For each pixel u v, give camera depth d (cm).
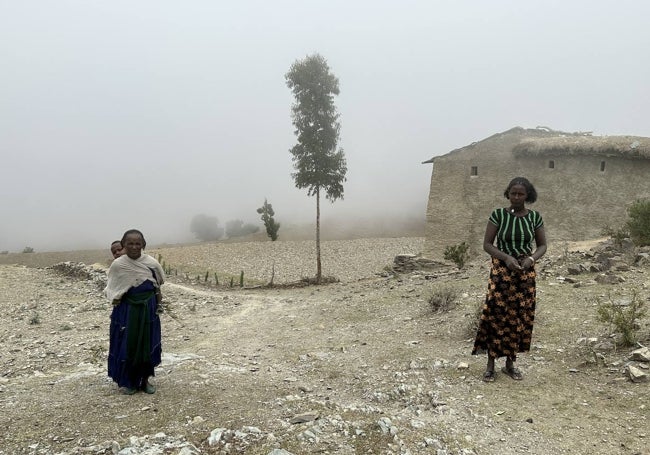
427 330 912
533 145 2141
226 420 485
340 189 2731
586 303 884
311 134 2697
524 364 661
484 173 2289
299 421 484
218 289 2353
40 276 2336
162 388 601
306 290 2133
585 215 2009
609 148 1919
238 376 684
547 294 981
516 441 455
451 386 607
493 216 597
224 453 418
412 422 484
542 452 436
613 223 1931
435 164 2408
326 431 462
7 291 1911
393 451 425
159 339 589
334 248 4466
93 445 429
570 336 735
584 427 478
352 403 596
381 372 716
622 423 480
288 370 766
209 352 911
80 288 1991
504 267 596
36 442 438
